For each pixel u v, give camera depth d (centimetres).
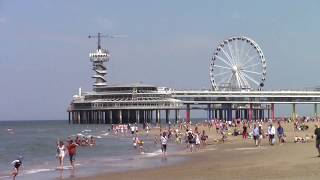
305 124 11988
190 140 6309
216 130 11931
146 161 4888
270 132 6209
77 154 6500
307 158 3838
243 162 3953
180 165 4184
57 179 3588
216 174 3188
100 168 4316
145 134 13325
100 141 10356
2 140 12106
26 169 4528
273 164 3559
